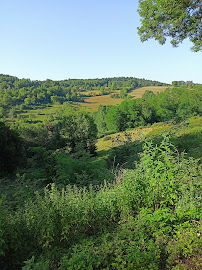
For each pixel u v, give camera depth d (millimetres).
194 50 11742
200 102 48625
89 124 30234
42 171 8969
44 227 3260
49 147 31938
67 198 3986
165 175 4113
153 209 4113
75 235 3588
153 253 2881
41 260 2912
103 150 34188
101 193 4660
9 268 2984
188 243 3020
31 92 181000
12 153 16172
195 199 3734
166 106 55438
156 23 10711
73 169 7543
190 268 2676
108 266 2791
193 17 10602
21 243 3146
